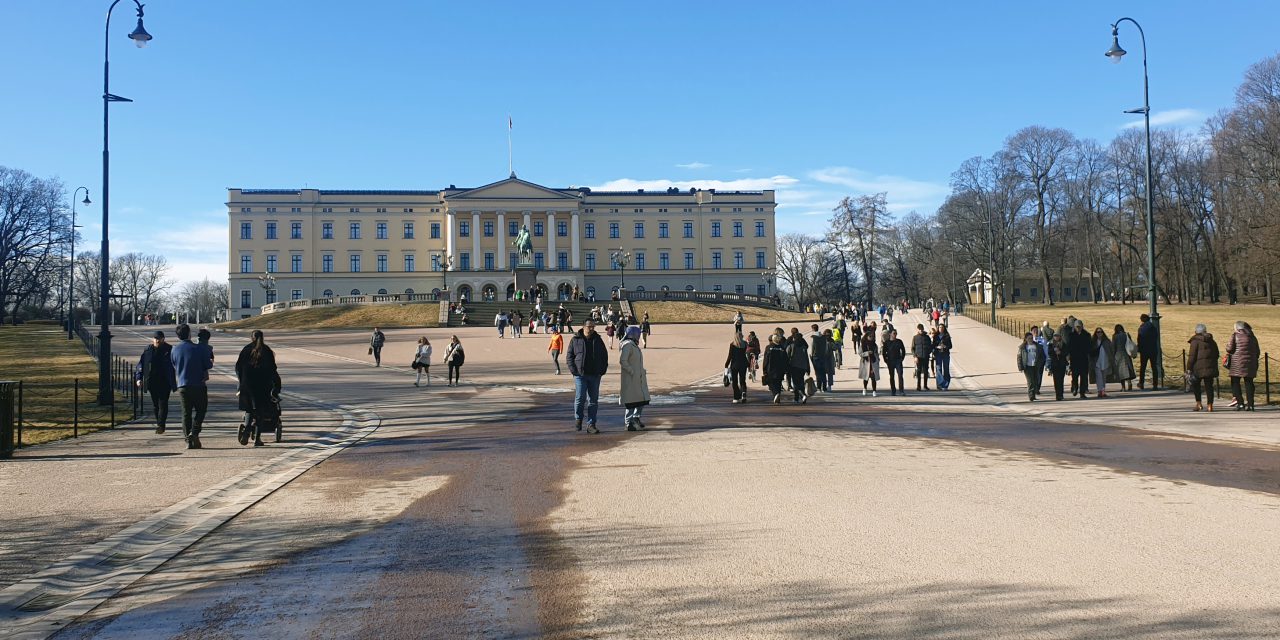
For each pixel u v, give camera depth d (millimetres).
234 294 116062
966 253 96688
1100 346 22375
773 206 126750
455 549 7301
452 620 5508
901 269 120938
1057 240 88250
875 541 7238
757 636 5098
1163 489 9453
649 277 124875
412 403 22875
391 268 119125
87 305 132750
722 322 77438
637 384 15641
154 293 154375
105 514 8922
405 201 119750
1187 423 16078
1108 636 4980
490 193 116188
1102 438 14172
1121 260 80750
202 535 7945
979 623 5242
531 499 9391
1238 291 90312
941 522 7906
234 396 24453
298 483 10750
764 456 12250
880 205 109062
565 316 59062
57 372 33000
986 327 53688
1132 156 77312
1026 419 17609
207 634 5367
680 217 125562
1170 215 74625
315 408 21688
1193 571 6238
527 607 5727
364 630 5363
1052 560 6586
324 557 7133
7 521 8602
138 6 23250
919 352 25734
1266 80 58156
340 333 61938
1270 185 58531
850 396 23938
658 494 9492
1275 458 11750
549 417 18750
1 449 12906
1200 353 18031
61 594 6367
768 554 6898
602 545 7312
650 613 5551
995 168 84188
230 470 11828
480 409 21016
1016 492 9336
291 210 117500
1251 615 5285
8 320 98438
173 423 18125
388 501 9484
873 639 5012
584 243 123938
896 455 12281
